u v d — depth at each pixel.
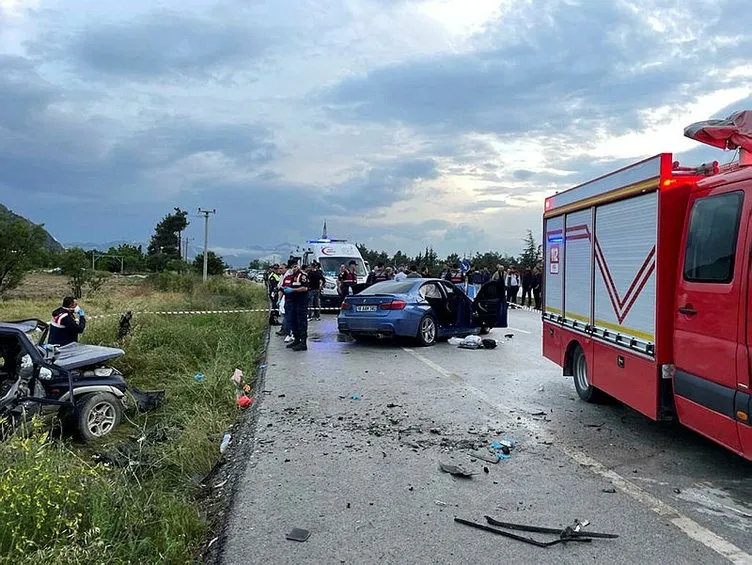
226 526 4.01
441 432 6.09
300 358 10.72
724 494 4.51
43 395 6.20
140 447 5.75
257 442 5.78
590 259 6.74
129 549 3.42
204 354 10.78
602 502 4.36
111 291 29.62
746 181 4.23
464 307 13.17
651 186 5.21
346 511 4.21
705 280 4.55
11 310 18.42
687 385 4.77
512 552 3.61
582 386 7.29
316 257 22.45
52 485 3.54
